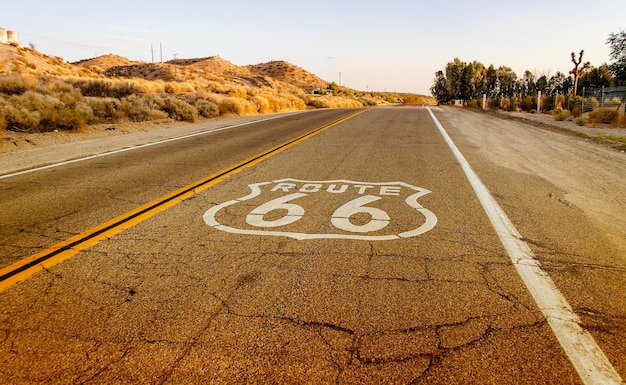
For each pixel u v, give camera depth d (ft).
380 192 19.75
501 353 7.59
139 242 13.26
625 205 17.75
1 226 15.11
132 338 8.18
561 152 33.24
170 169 26.14
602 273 10.94
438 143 38.11
